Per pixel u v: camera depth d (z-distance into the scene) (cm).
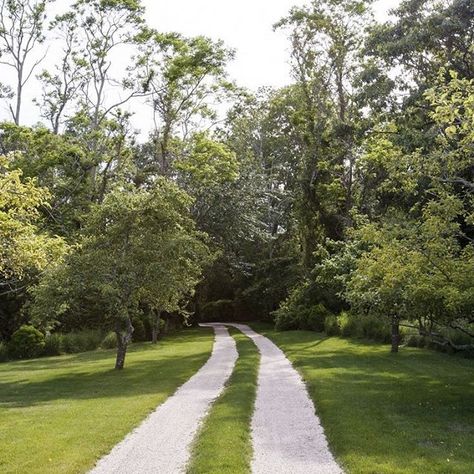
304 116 4016
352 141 3534
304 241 3944
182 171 3931
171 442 946
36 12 3712
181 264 2106
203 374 1814
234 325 4841
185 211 2216
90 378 1881
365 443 910
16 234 1272
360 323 2923
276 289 4584
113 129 3753
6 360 2841
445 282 1173
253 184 4203
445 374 1719
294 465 807
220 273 4734
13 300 3169
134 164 4391
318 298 3712
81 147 3653
